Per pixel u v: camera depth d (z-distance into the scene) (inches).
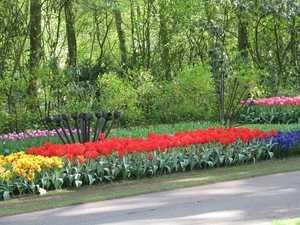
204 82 770.2
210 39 944.9
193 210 299.6
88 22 970.1
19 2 712.4
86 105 705.0
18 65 703.7
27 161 342.0
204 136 439.5
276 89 922.7
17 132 659.4
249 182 381.1
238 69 869.2
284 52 1064.2
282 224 253.9
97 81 767.1
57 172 364.8
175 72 1018.1
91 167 385.4
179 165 435.2
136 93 765.9
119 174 404.8
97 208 309.4
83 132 451.2
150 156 405.4
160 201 323.9
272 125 692.7
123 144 409.7
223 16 986.1
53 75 684.1
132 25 994.7
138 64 959.6
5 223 280.7
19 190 350.3
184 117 776.9
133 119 740.7
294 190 349.4
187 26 956.0
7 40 692.1
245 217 282.2
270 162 473.1
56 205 315.6
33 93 669.9
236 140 471.2
